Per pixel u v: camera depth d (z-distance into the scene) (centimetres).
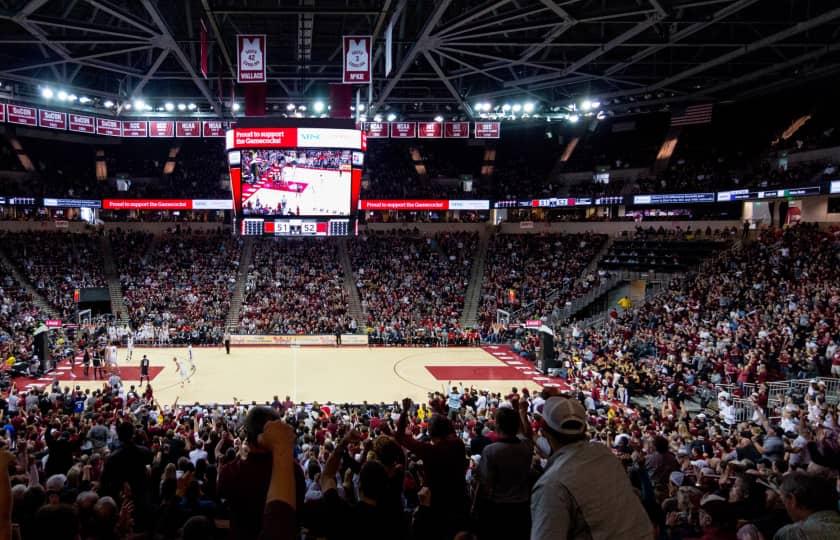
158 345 4250
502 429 485
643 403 2616
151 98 4500
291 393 2958
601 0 3097
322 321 4528
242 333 4441
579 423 303
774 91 4381
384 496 396
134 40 3050
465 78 4525
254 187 3206
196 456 1207
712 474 1066
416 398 2877
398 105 4991
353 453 1216
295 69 4050
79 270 4853
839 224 3984
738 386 2416
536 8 2691
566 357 3444
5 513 252
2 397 2273
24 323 3966
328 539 386
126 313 4559
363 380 3262
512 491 462
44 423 1647
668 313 3556
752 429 1512
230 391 2983
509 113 4719
